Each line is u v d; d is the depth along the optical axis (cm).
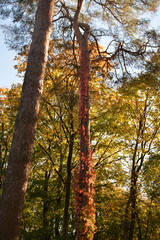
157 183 1561
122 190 1716
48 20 923
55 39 1368
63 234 1282
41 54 863
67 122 1418
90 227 896
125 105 1511
